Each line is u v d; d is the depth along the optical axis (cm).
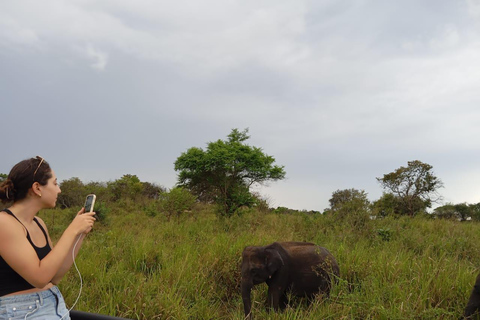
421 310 576
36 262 235
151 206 2231
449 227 1497
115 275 711
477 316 532
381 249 1038
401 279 694
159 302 586
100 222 1595
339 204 1506
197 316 614
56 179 268
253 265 651
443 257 873
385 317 557
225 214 1922
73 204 2530
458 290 636
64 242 243
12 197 250
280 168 2123
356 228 1322
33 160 260
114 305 581
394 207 2856
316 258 707
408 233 1239
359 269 767
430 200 2967
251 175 2122
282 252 682
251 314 623
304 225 1456
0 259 237
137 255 866
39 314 241
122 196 3077
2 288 237
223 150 1986
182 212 1986
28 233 247
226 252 841
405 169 2955
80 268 727
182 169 2108
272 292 667
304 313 620
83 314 254
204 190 2161
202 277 734
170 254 885
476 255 1019
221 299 728
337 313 588
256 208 2117
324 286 697
